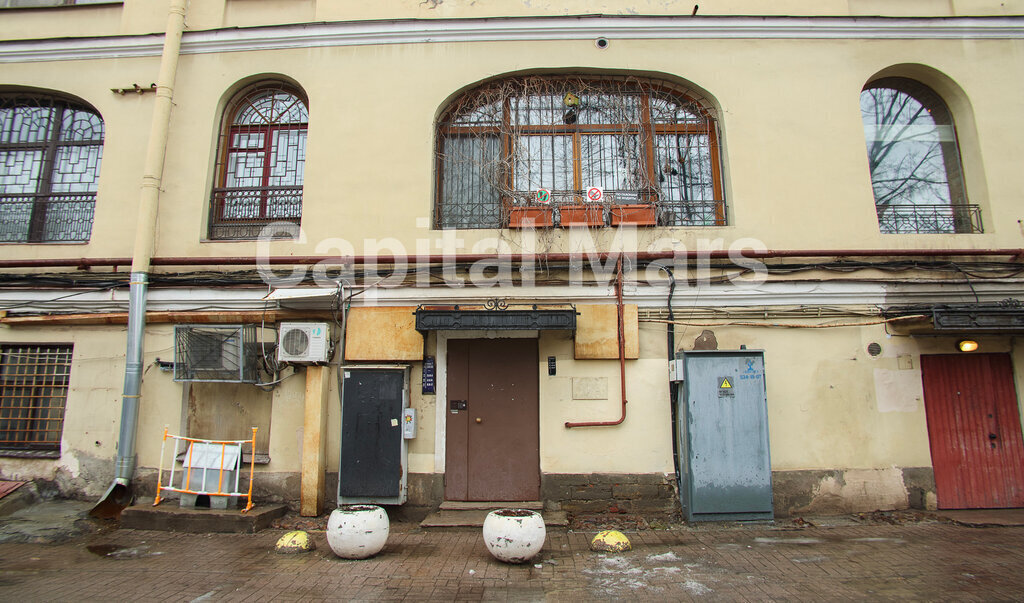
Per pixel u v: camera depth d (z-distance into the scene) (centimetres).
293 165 788
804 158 741
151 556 550
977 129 752
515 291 714
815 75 760
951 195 773
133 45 796
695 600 441
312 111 766
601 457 682
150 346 727
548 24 766
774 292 707
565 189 759
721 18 762
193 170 763
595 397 692
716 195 761
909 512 673
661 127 779
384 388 674
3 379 749
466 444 702
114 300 737
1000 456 695
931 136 790
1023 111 755
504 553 510
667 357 700
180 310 729
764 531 619
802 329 704
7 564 526
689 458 644
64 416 723
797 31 765
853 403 692
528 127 777
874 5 802
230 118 805
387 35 777
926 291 711
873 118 795
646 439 685
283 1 820
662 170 768
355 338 707
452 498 689
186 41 793
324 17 800
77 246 756
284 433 702
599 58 766
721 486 640
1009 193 738
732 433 647
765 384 671
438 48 774
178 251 742
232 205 775
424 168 747
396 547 574
